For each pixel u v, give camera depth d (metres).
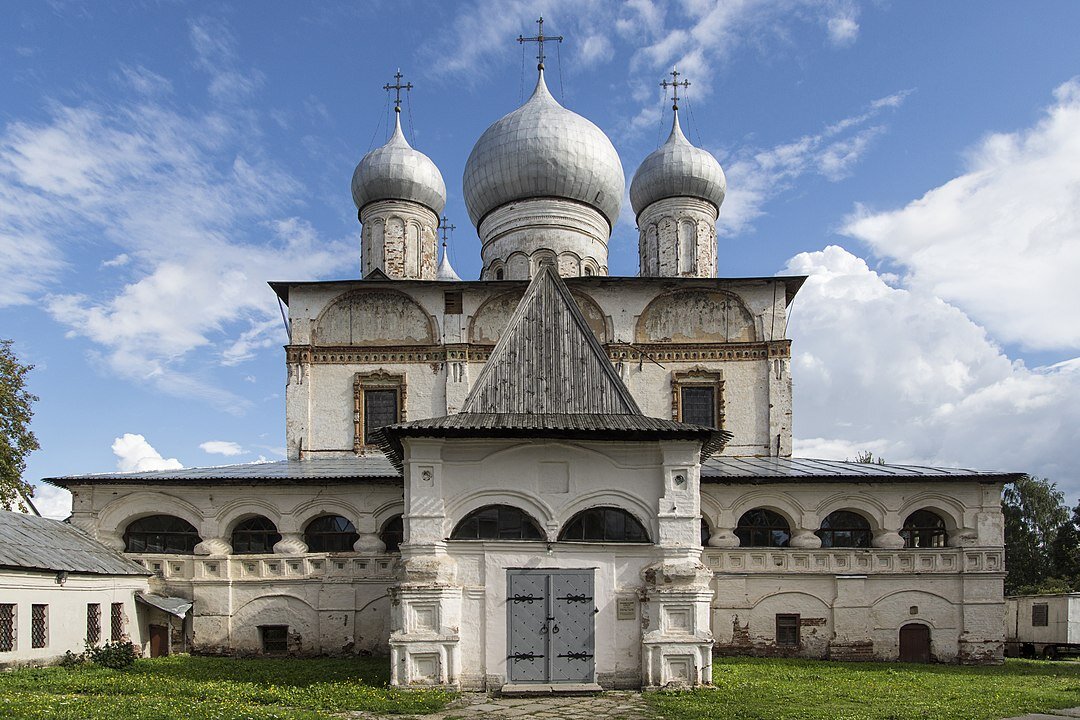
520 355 19.14
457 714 14.58
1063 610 32.16
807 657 24.77
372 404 30.48
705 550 25.33
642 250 39.62
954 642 24.73
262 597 24.73
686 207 38.19
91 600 21.59
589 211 37.03
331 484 25.53
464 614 17.23
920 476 25.23
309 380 30.38
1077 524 51.75
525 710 14.92
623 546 17.56
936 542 26.20
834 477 25.38
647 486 17.91
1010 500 60.25
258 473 26.23
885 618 24.83
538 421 17.88
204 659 23.00
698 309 31.02
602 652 17.23
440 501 17.48
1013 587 58.50
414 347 30.47
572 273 36.06
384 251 37.56
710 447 19.72
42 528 23.22
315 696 15.91
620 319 30.75
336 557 24.88
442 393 30.28
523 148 36.12
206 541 25.31
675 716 14.23
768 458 29.36
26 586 19.12
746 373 30.38
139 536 25.88
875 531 25.83
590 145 36.66
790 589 25.11
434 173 38.56
